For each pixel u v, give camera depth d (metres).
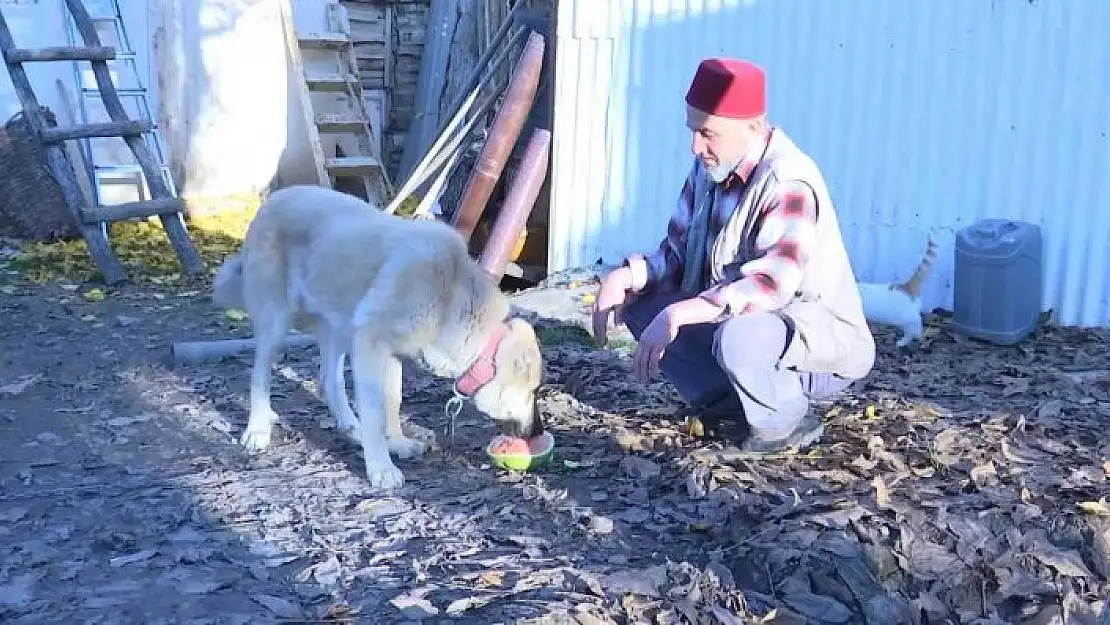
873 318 5.89
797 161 3.66
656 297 4.21
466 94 8.91
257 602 3.03
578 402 4.85
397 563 3.28
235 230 9.15
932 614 2.95
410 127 11.09
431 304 3.79
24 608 3.00
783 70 6.77
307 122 9.77
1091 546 3.24
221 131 9.54
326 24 10.38
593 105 7.09
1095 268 6.43
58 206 8.41
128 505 3.79
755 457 4.01
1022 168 6.50
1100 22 6.20
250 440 4.36
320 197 4.26
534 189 7.16
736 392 3.87
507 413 3.96
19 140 8.40
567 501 3.75
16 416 4.84
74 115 8.98
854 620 2.95
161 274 7.83
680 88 7.00
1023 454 4.11
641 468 3.98
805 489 3.71
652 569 3.15
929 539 3.25
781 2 6.68
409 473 4.06
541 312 6.52
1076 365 5.58
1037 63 6.35
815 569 3.10
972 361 5.62
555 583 3.11
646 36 6.95
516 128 7.48
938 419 4.55
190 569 3.26
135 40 9.15
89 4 8.91
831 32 6.65
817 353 3.76
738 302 3.51
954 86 6.52
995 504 3.56
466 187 7.60
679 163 7.09
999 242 5.87
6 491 3.95
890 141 6.69
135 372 5.54
